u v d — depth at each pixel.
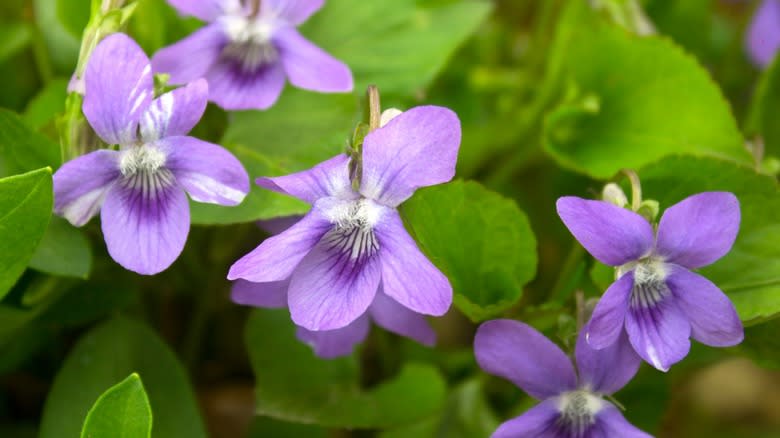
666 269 0.15
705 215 0.15
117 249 0.16
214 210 0.17
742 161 0.19
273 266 0.15
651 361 0.15
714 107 0.19
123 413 0.15
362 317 0.17
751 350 0.17
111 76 0.16
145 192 0.16
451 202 0.17
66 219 0.16
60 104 0.19
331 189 0.15
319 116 0.18
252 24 0.17
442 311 0.15
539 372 0.16
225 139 0.18
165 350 0.18
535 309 0.17
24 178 0.15
